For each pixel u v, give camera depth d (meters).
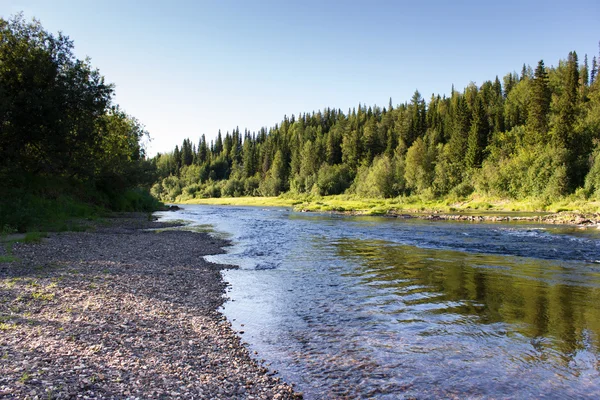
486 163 77.62
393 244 23.39
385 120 141.62
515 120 100.06
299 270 15.70
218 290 12.39
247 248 21.66
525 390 6.34
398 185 88.75
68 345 6.62
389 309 10.59
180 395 5.43
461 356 7.64
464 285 13.13
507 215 46.94
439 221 41.91
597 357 7.53
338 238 26.50
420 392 6.26
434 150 97.69
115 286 11.34
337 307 10.79
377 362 7.38
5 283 10.41
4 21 27.02
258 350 7.89
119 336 7.49
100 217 35.56
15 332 6.92
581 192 55.75
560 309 10.45
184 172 171.38
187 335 8.23
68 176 37.22
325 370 7.02
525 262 17.30
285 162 142.25
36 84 26.62
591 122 69.12
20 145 27.64
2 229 20.39
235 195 136.12
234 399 5.63
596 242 23.72
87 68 31.78
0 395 4.55
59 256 15.16
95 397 4.93
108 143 42.09
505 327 9.17
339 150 137.00
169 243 21.83
